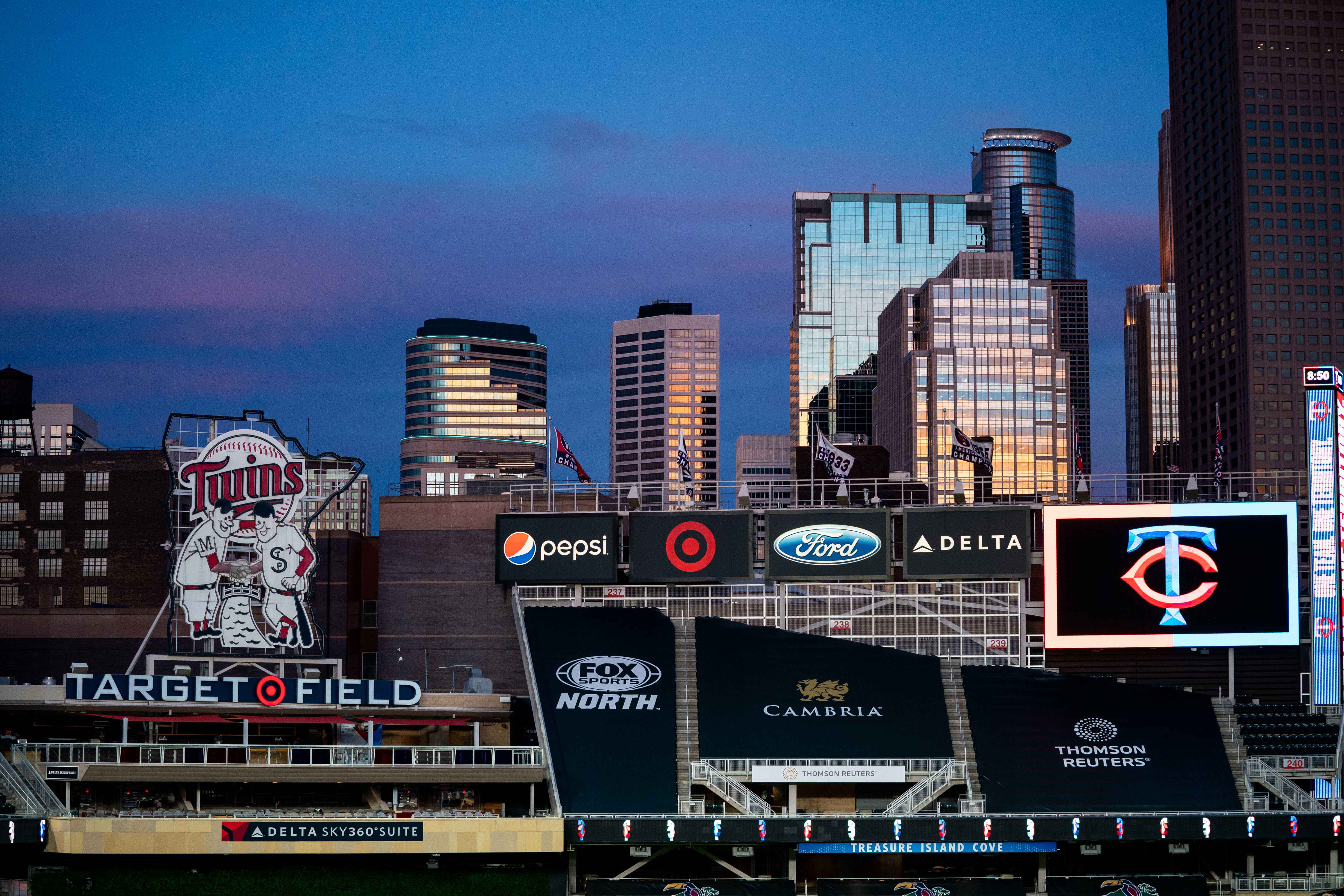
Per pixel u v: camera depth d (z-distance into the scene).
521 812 90.81
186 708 90.25
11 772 85.25
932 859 90.50
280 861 84.75
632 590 106.69
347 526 128.38
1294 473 105.19
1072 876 88.38
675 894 85.88
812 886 88.62
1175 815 86.81
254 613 96.69
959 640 103.62
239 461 97.81
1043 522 102.06
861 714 94.56
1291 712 97.94
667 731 92.75
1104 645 100.31
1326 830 87.06
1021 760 91.62
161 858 84.06
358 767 86.81
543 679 96.69
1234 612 100.19
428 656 106.62
